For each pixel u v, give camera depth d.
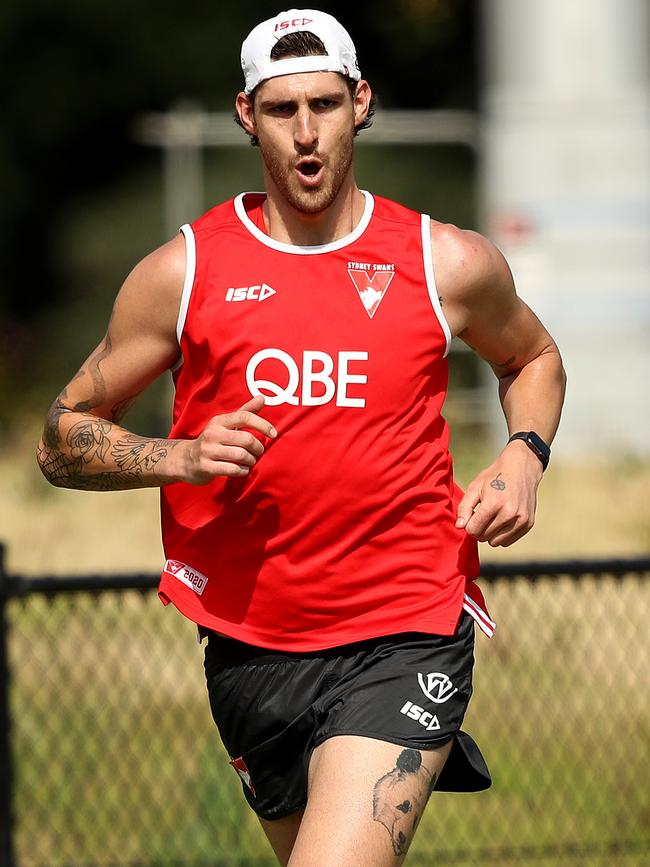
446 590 12.23
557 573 16.95
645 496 36.56
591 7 46.31
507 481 12.09
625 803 19.91
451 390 49.47
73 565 30.48
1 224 78.81
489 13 48.03
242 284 12.02
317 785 11.50
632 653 23.03
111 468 12.10
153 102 77.56
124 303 12.34
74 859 19.12
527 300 46.22
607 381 46.16
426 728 11.75
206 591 12.45
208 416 12.20
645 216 46.03
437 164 71.31
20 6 74.00
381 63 80.38
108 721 21.03
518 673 21.98
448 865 18.86
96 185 79.81
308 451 11.90
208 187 66.12
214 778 19.62
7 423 53.09
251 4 77.50
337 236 12.19
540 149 46.34
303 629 12.24
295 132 11.80
